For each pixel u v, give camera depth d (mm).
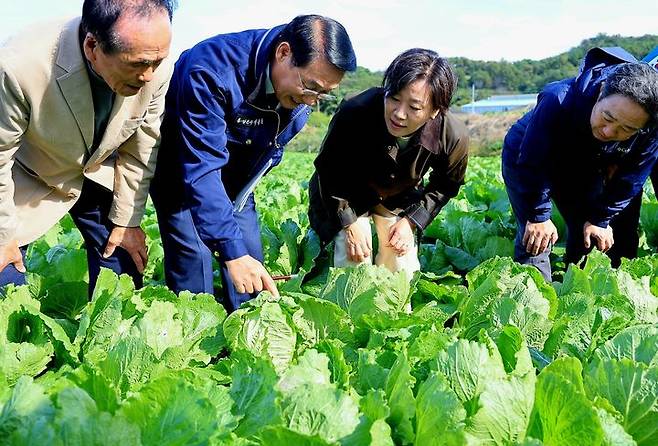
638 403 2488
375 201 5281
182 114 3955
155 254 6613
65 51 3494
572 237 6297
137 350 2750
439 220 7539
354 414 2240
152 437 2012
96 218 4496
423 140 4773
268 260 6148
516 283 3615
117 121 3814
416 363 2807
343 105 4828
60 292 4164
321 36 3682
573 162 5410
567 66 150000
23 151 4008
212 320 3445
